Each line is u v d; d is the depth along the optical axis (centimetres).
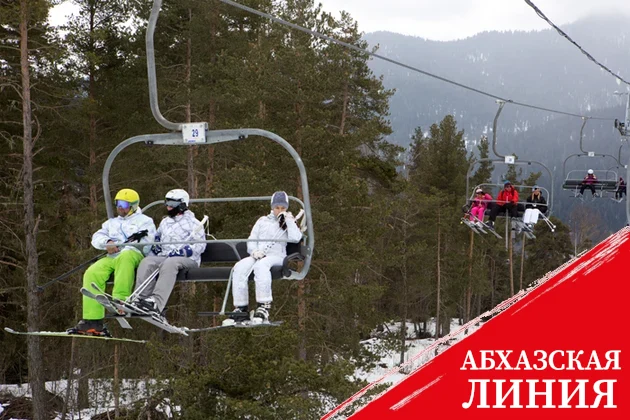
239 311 910
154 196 3200
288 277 958
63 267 2894
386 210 2505
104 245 892
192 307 2483
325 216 2283
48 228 2853
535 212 2269
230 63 2717
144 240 898
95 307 905
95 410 2705
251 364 1823
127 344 2631
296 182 2464
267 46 2788
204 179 3419
